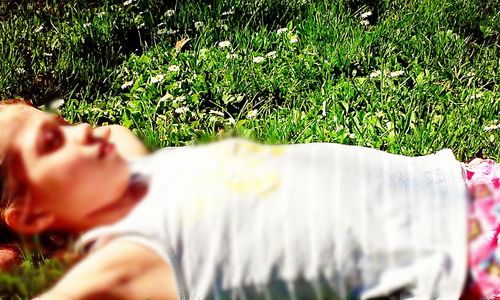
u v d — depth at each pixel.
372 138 1.93
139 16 2.47
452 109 2.02
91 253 1.53
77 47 2.32
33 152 1.54
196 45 2.28
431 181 1.54
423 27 2.29
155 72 2.18
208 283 1.50
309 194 1.51
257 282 1.50
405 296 1.50
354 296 1.51
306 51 2.21
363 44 2.23
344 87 2.08
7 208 1.56
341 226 1.50
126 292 1.50
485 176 1.59
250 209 1.51
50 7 2.60
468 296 1.51
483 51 2.22
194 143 1.94
